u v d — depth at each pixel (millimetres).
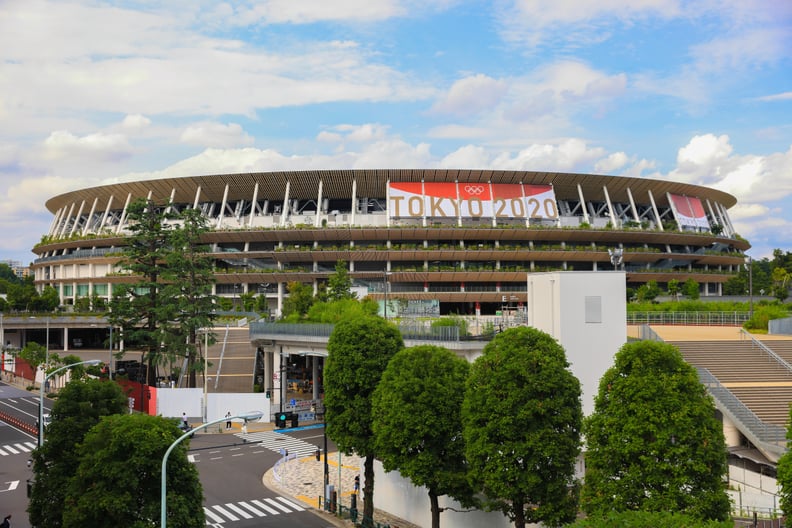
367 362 37688
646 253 123875
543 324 43094
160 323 72875
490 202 123125
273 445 58719
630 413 27641
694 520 21562
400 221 122438
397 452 33938
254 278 122250
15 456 54875
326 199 129375
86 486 29078
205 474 49625
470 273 118188
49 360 91375
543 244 125562
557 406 29281
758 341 55062
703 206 147750
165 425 29781
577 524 22016
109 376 75188
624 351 28812
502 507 31531
